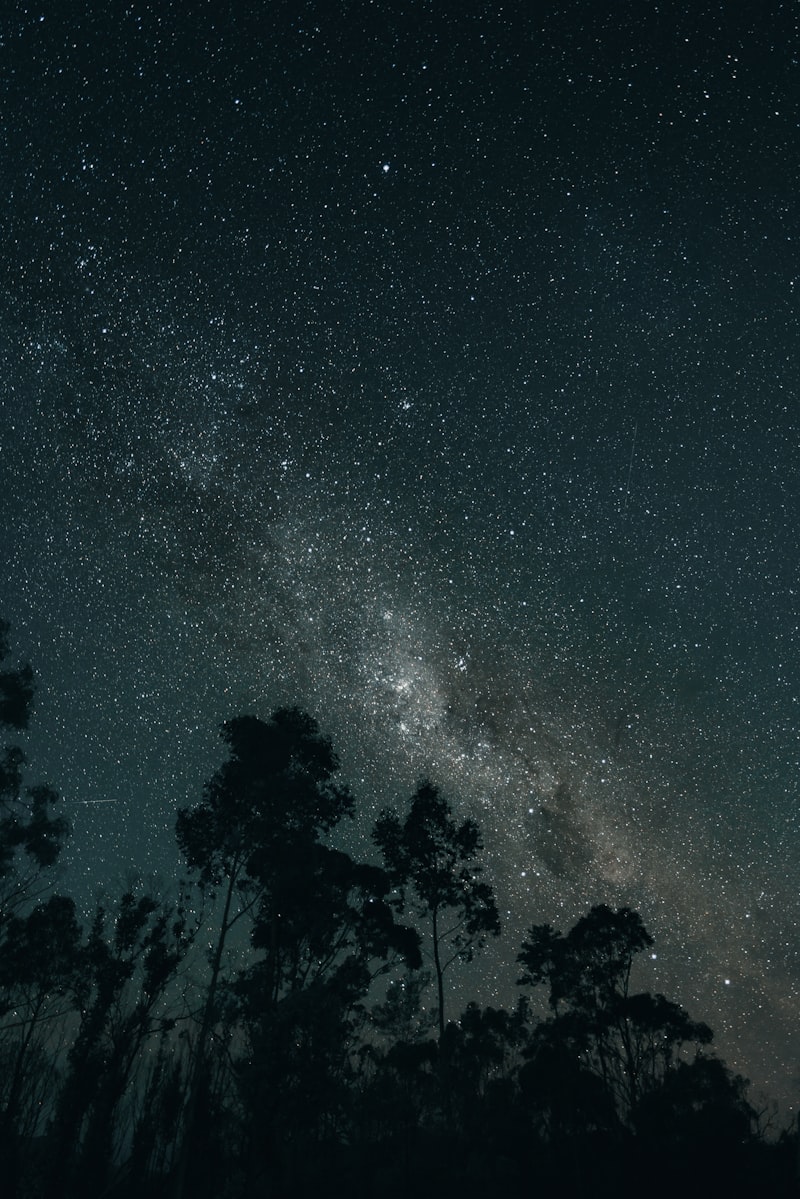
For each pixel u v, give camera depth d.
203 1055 23.77
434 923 34.84
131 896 27.30
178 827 27.41
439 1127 31.12
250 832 27.16
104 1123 24.80
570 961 37.16
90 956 26.56
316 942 27.75
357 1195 26.31
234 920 25.20
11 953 25.58
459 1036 35.16
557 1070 34.06
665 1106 31.95
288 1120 20.61
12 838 24.92
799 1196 28.33
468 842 35.84
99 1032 25.77
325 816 28.11
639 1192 28.53
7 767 25.17
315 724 29.17
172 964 26.30
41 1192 23.36
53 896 26.48
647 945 37.00
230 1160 23.23
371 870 30.55
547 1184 29.06
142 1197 23.28
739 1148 30.73
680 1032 35.12
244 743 27.62
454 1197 27.09
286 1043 21.16
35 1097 26.23
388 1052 31.28
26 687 25.27
